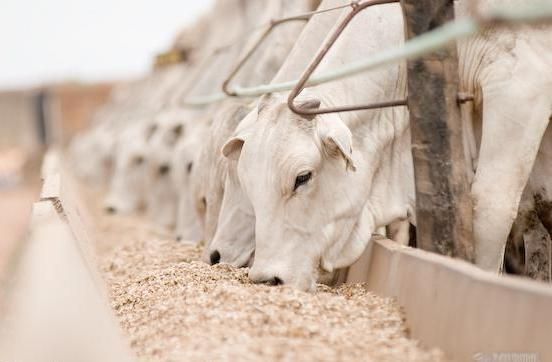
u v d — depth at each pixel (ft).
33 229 21.44
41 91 201.36
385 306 23.41
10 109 209.26
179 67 73.92
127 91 120.98
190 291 24.41
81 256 22.31
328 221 26.73
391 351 19.58
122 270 33.99
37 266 19.71
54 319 18.40
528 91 27.61
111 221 59.88
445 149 25.67
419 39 23.26
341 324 21.77
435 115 25.66
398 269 24.22
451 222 25.73
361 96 29.12
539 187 30.30
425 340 21.09
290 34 39.47
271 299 22.85
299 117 26.30
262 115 27.09
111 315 21.57
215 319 21.49
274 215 25.84
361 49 29.48
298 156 25.68
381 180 29.12
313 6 38.47
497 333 18.21
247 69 43.21
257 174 26.09
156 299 24.90
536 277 31.53
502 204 27.66
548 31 27.94
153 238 47.65
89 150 105.29
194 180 38.29
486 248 27.89
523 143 27.63
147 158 60.08
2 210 114.01
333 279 27.78
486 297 18.84
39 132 205.36
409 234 31.24
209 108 52.95
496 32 28.22
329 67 29.43
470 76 28.78
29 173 177.58
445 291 20.68
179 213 45.73
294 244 25.96
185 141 47.80
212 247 29.94
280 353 18.81
